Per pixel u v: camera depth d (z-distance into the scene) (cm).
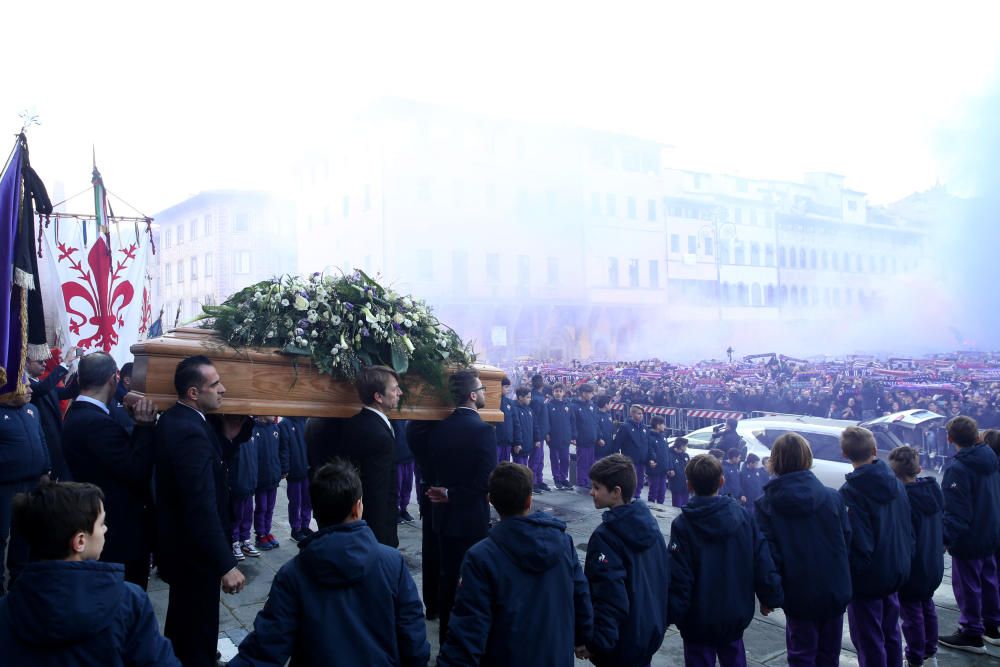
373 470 399
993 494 507
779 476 402
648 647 327
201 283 5122
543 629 281
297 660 249
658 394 2050
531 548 284
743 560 363
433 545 527
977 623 506
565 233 4925
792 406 2009
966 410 1638
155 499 349
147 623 220
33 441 466
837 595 382
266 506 726
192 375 347
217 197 4938
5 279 407
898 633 438
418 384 461
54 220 786
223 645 469
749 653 500
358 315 432
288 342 407
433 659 451
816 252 6762
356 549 251
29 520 212
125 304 825
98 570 209
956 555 511
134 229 844
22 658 197
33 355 451
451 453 445
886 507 422
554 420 1123
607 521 330
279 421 764
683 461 1078
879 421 1445
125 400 360
